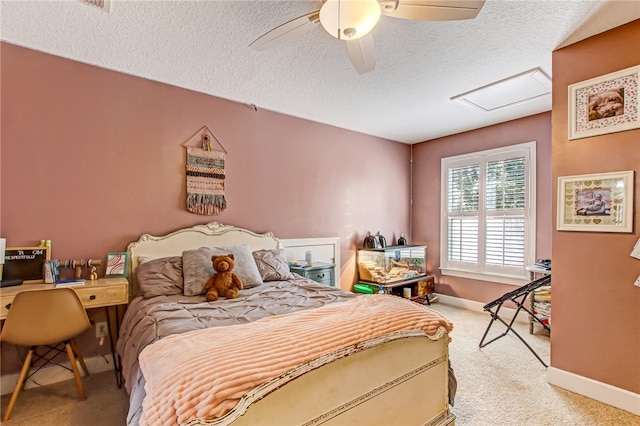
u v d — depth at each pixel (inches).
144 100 111.8
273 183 143.2
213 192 125.5
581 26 82.8
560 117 93.0
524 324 146.8
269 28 83.7
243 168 134.3
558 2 73.8
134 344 72.0
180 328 65.9
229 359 46.2
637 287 79.5
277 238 141.9
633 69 80.1
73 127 99.4
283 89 121.6
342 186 169.0
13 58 91.0
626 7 75.2
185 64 102.7
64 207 97.9
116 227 106.2
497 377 97.7
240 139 133.6
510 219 157.8
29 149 93.0
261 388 42.1
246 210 134.8
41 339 80.0
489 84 117.4
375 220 183.9
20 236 91.6
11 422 76.6
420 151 200.1
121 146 107.3
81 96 100.8
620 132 82.3
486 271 166.4
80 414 80.0
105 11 75.7
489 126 166.4
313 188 157.2
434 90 122.6
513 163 157.0
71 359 85.7
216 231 124.4
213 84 117.3
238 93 125.3
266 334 55.3
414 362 64.3
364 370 55.3
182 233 117.0
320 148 160.4
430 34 86.1
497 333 135.0
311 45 91.7
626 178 81.2
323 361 48.4
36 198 93.8
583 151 88.6
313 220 156.9
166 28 83.6
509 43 90.8
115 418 78.5
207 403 39.4
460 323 148.8
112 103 106.0
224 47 92.8
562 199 92.4
